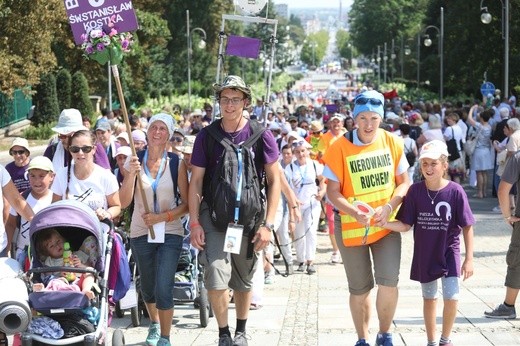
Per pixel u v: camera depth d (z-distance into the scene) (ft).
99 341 30.66
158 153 36.78
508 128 81.51
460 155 102.99
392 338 38.14
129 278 34.53
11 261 31.09
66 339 29.71
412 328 41.70
